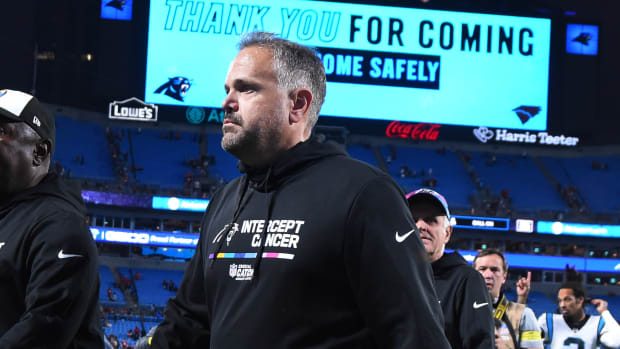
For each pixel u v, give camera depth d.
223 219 2.22
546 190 39.81
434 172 40.28
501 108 38.03
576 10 42.56
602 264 36.53
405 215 1.96
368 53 37.47
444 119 37.81
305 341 1.90
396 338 1.84
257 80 2.10
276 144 2.11
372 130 37.62
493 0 39.56
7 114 2.78
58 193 2.82
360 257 1.89
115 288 31.84
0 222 2.75
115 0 37.50
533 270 36.69
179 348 2.30
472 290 3.82
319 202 1.96
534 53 38.16
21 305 2.68
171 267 34.81
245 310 1.96
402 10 37.66
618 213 38.09
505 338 5.07
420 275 1.90
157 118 36.66
